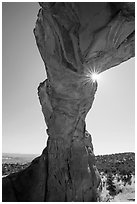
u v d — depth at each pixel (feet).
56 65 33.55
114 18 25.46
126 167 99.81
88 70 32.58
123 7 25.67
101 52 29.55
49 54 34.37
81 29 26.21
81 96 37.81
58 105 39.22
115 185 60.29
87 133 46.42
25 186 41.75
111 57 32.60
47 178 41.06
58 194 37.91
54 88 37.96
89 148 44.52
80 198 37.65
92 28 25.93
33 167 44.83
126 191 53.57
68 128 39.99
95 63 31.78
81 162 40.04
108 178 72.33
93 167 42.55
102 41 27.32
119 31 27.30
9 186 42.16
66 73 33.17
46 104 42.98
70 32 27.17
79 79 33.78
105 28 25.86
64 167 39.40
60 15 27.20
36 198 38.42
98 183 41.81
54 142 41.91
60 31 28.30
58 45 30.86
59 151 40.65
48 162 42.63
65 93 37.11
